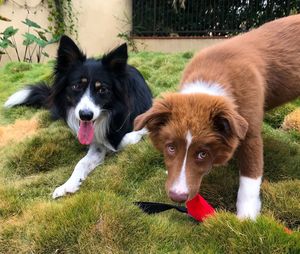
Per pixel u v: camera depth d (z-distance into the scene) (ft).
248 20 6.88
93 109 2.31
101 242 1.46
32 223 1.61
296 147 2.21
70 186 1.99
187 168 1.40
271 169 1.97
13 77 4.49
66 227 1.52
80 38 7.02
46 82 3.51
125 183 1.99
